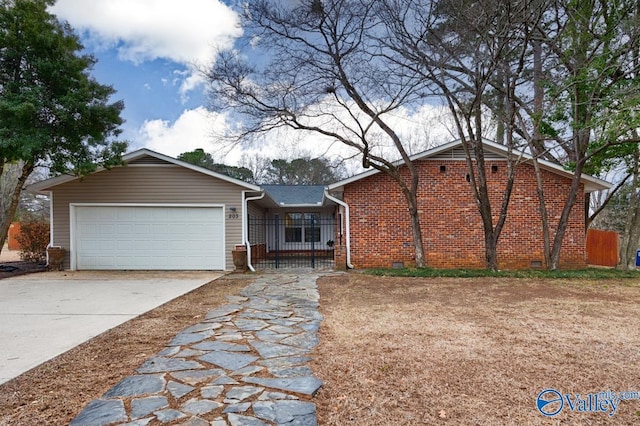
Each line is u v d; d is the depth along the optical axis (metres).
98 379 3.33
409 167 11.91
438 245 12.44
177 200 11.97
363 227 12.41
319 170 30.36
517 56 12.06
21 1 9.77
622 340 4.47
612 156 11.76
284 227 18.61
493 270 11.02
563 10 11.98
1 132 8.98
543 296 7.43
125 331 4.92
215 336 4.61
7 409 2.79
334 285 8.88
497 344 4.32
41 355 3.98
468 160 11.46
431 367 3.61
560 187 12.64
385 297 7.36
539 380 3.31
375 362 3.74
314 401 2.89
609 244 15.16
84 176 11.25
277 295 7.54
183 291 8.11
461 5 10.09
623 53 10.39
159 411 2.69
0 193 15.56
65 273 11.23
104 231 11.94
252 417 2.61
